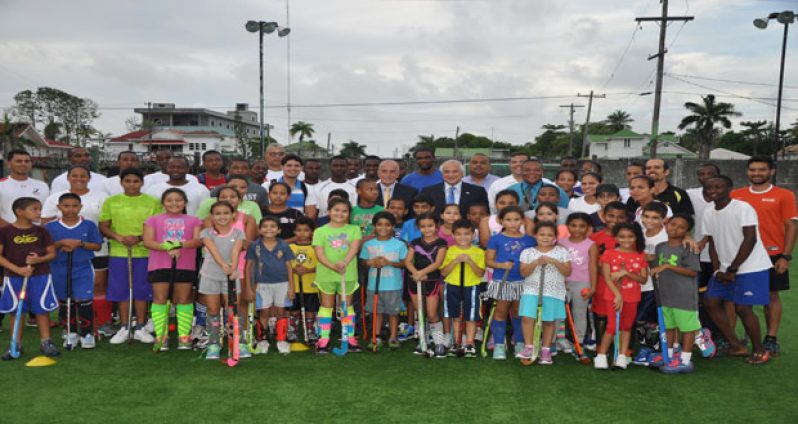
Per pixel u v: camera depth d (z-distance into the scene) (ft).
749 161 18.47
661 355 17.01
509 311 19.04
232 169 24.03
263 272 18.56
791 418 13.29
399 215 21.27
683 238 17.01
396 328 19.13
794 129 214.90
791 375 16.43
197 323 19.66
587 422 12.97
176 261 18.17
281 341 18.74
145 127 213.66
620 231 16.85
